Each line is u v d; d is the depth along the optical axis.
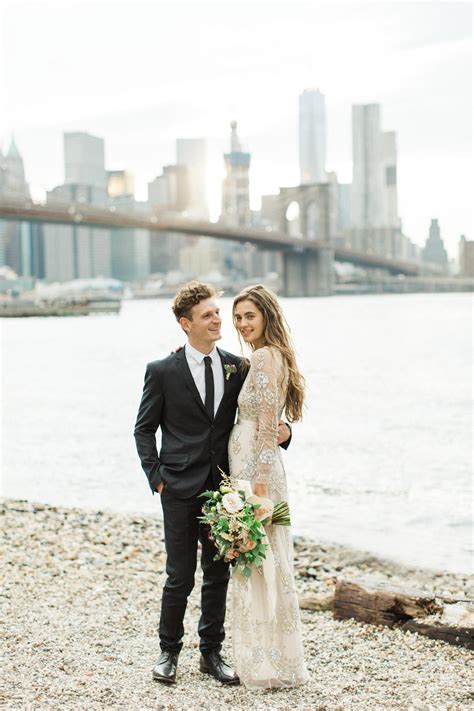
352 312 98.44
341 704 3.33
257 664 3.57
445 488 9.77
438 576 6.22
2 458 12.09
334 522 8.17
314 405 19.23
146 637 4.33
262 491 3.59
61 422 16.34
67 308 101.88
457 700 3.38
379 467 11.21
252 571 3.62
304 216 158.88
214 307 3.69
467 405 19.02
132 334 59.81
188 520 3.71
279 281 154.62
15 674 3.63
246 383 3.73
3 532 7.07
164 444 3.75
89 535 7.12
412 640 4.20
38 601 4.95
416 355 36.50
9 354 39.41
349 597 4.62
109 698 3.40
